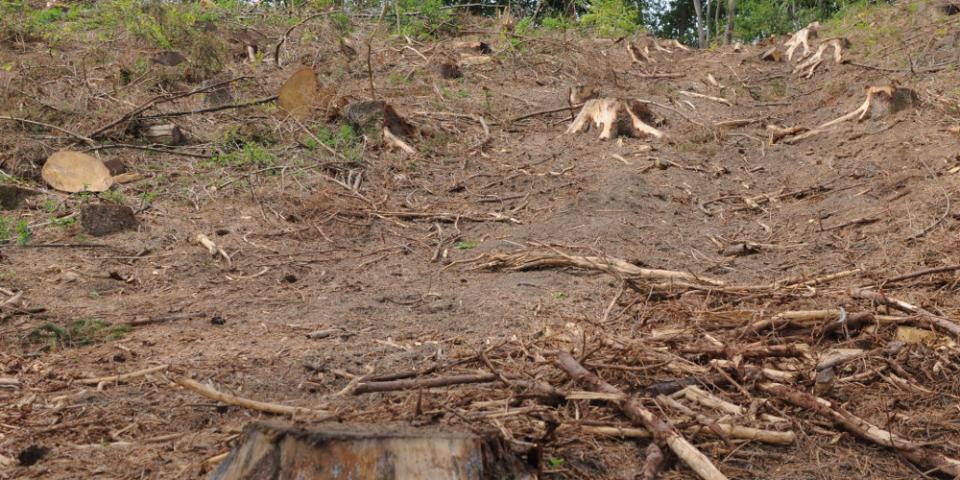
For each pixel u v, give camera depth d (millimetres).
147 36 12523
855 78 12203
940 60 12227
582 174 9258
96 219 7133
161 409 3873
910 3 15328
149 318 5242
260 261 6695
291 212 7844
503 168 9555
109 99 10203
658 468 3340
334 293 5926
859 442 3727
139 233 7145
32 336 4867
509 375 3963
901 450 3596
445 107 11688
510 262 6473
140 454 3434
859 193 7992
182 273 6340
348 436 2576
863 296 5172
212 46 12086
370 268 6637
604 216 7730
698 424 3629
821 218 7621
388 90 12164
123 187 8203
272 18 15164
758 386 4055
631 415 3578
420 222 7914
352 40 14336
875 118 10148
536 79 13656
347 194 8469
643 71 14719
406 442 2582
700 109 12234
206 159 9078
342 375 4250
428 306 5531
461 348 4633
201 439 3561
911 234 6742
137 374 4262
